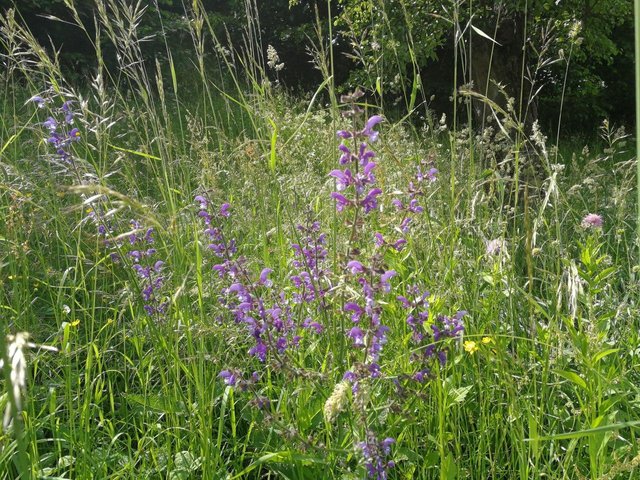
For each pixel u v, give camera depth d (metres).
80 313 3.55
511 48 7.19
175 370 2.58
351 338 2.52
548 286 3.57
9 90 7.64
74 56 10.87
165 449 2.59
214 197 3.45
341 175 2.33
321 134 5.02
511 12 6.88
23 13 11.05
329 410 1.75
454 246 3.26
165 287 3.19
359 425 2.15
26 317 3.12
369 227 3.12
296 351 2.82
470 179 3.49
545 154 3.23
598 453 2.26
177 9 14.34
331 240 3.22
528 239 2.36
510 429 2.62
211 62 12.62
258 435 2.71
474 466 2.64
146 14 11.95
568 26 7.37
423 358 2.41
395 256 2.96
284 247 3.28
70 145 3.23
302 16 16.50
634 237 4.56
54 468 2.47
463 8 7.32
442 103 15.09
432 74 14.95
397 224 2.95
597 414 2.51
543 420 2.78
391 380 2.53
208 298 3.33
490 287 3.46
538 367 2.96
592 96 17.05
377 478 2.10
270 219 3.68
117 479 2.42
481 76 7.33
